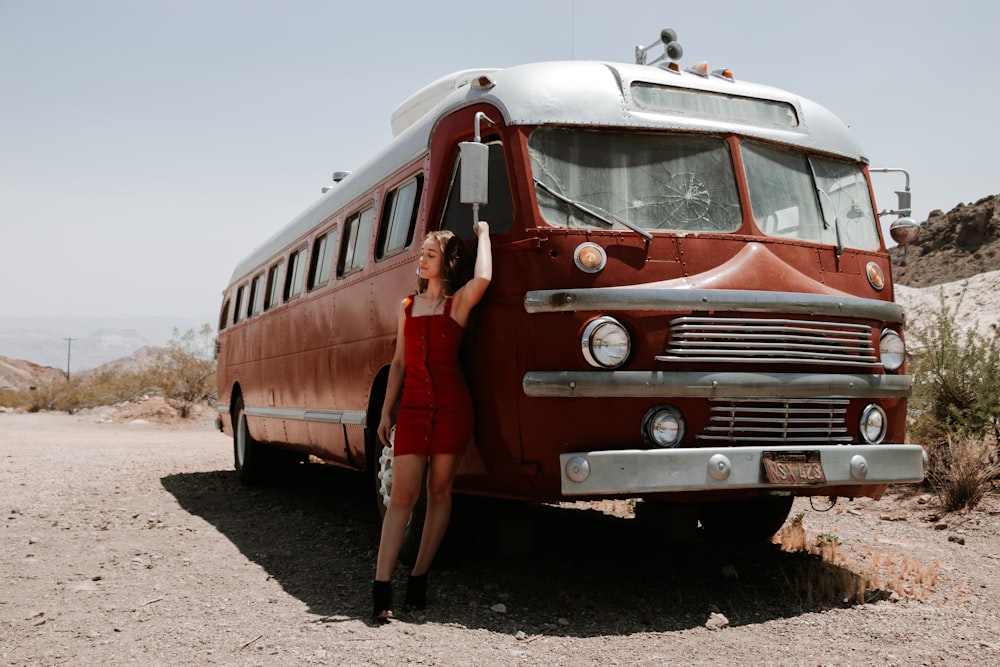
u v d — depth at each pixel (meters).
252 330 11.82
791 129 6.29
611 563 6.61
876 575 6.40
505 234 5.50
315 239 9.37
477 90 5.99
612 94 5.74
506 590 5.81
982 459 8.95
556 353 5.18
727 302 5.29
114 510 9.07
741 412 5.37
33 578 6.18
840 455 5.44
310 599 5.61
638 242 5.38
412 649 4.61
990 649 4.84
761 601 5.71
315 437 8.84
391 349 6.82
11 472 11.98
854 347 5.69
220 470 13.24
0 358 137.62
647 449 5.12
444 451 5.29
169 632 4.90
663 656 4.64
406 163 6.99
